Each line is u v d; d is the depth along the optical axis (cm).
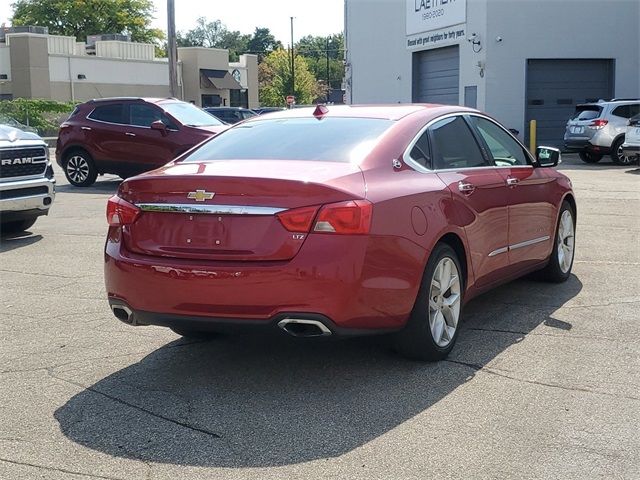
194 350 564
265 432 420
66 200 1453
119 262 485
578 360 525
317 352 552
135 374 515
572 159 2512
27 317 652
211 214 461
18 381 504
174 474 373
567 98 2823
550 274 730
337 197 450
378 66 3312
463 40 2850
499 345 560
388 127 539
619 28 2791
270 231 449
